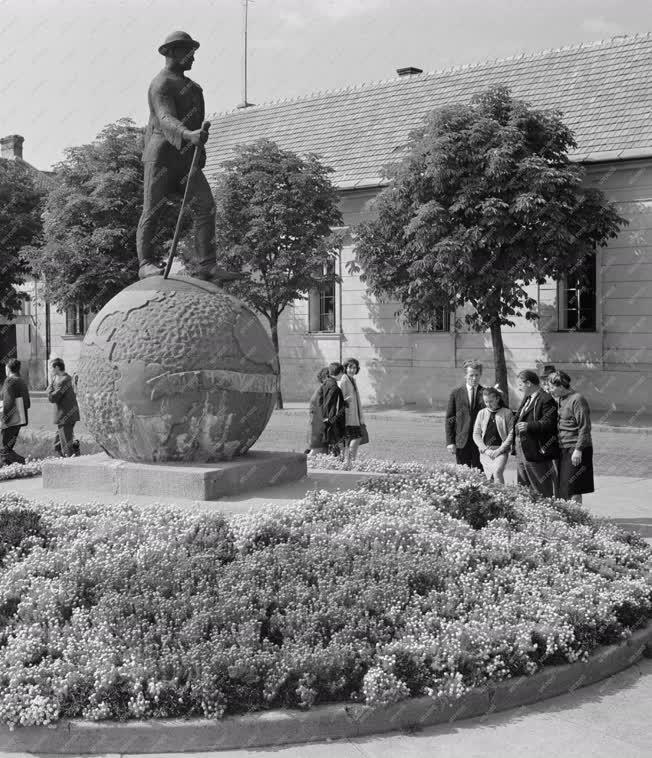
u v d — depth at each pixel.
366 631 6.20
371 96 34.41
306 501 8.70
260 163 27.48
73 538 7.69
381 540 7.77
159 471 9.05
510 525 8.68
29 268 36.78
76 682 5.55
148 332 9.01
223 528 7.74
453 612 6.63
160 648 5.91
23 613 6.42
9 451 15.68
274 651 5.84
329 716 5.49
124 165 30.20
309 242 27.59
